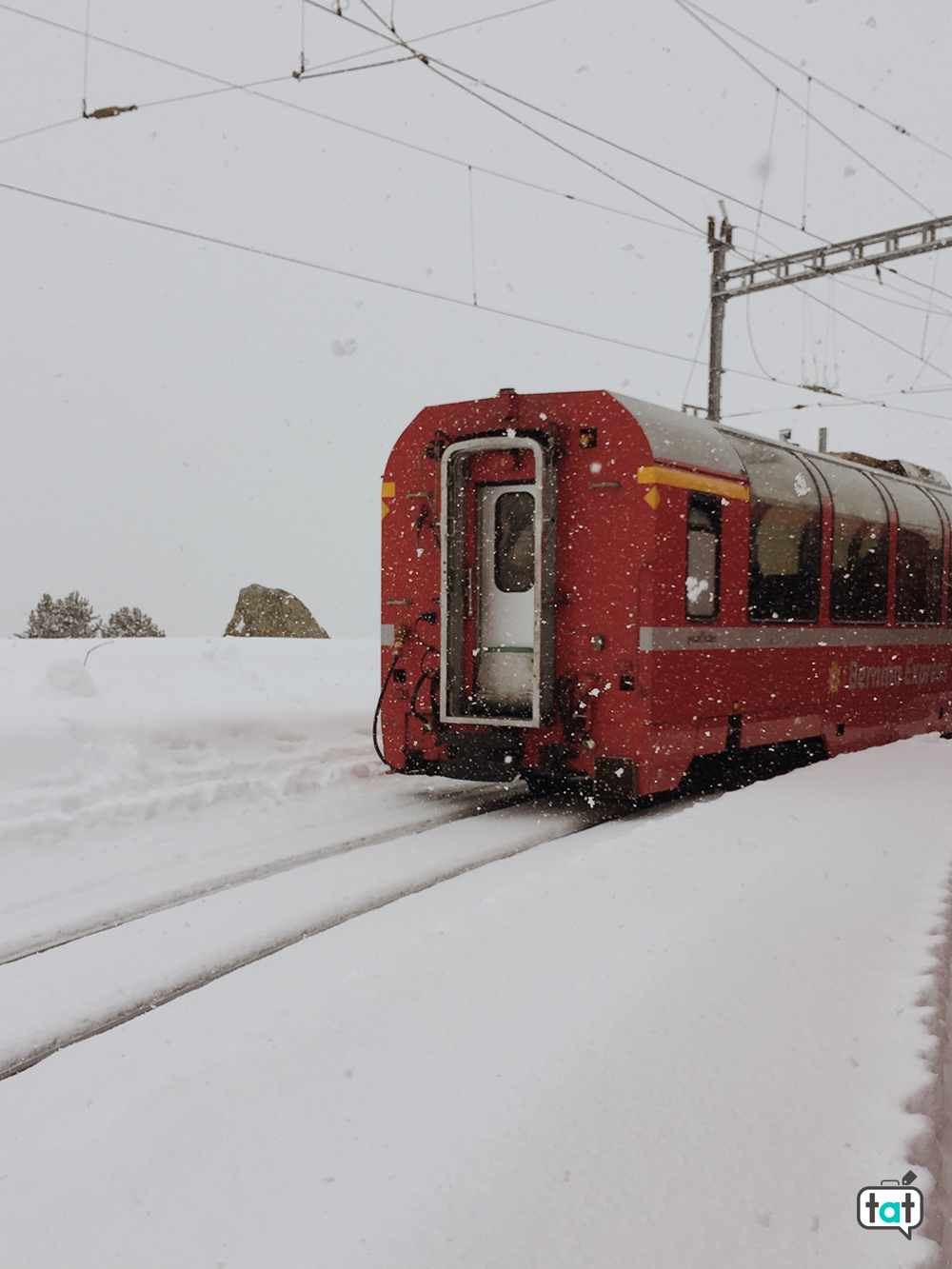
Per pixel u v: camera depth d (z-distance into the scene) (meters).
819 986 3.33
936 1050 2.87
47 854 6.39
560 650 7.64
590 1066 2.75
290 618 25.25
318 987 4.02
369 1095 2.63
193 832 7.09
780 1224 2.07
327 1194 2.20
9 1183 2.38
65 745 8.27
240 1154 2.38
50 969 4.42
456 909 5.17
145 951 4.63
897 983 3.36
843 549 10.21
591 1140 2.37
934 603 12.38
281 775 8.90
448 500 8.07
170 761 8.92
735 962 3.53
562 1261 1.95
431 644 8.28
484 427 8.00
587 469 7.54
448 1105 2.55
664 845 5.32
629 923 3.97
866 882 4.57
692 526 7.79
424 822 7.73
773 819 6.04
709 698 8.05
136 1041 3.64
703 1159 2.30
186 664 14.69
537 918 4.06
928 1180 2.21
